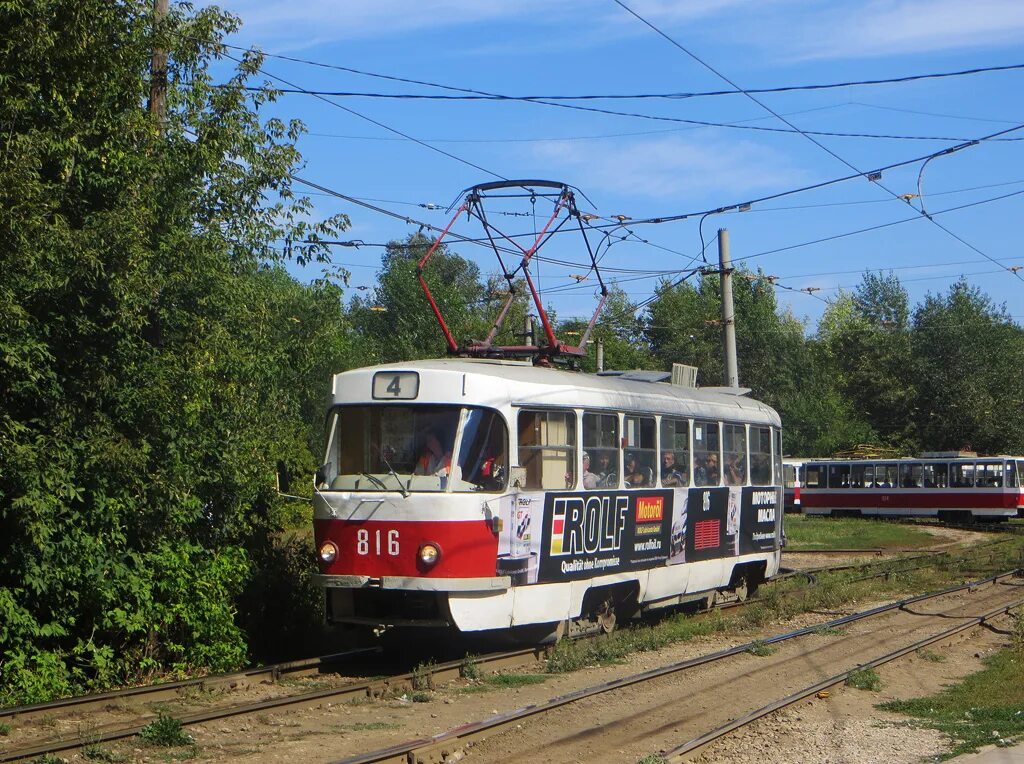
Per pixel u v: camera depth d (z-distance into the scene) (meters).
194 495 12.44
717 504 17.05
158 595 12.07
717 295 65.00
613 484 14.22
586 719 9.79
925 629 15.91
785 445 61.75
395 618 12.16
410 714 10.06
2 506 10.48
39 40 10.42
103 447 10.95
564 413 13.31
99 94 11.53
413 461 12.11
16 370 10.43
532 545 12.63
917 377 61.22
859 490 49.84
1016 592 20.91
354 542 12.12
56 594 10.99
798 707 10.44
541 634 13.34
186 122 12.54
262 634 13.97
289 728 9.38
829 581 21.58
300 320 13.96
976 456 47.19
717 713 10.19
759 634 15.48
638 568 14.71
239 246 12.96
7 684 10.48
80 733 8.82
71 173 11.26
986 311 61.50
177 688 10.59
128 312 11.02
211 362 12.15
